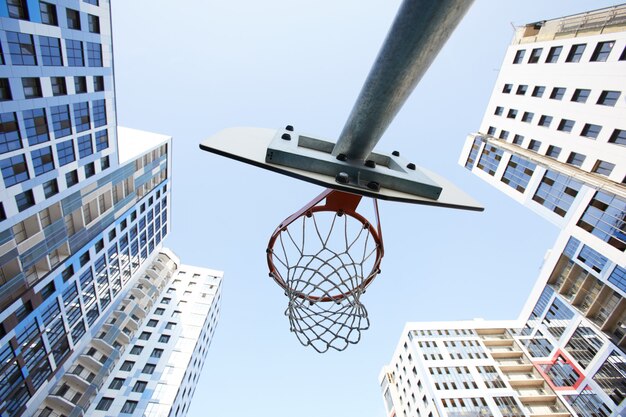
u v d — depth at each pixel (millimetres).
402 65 2066
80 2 21156
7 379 20797
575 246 27984
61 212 22688
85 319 27688
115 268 31734
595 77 23438
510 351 39875
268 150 2496
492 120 34281
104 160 26328
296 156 2533
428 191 2723
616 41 22281
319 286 4738
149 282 40094
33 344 22297
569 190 25828
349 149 2754
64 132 21703
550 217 27516
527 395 35531
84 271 26797
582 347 30594
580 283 30781
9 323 20109
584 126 24094
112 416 27531
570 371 32312
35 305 21922
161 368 32406
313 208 4031
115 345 33219
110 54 24516
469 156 37406
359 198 3947
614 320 27719
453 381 36438
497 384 35562
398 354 47906
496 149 33281
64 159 22016
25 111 18766
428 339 43438
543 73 27969
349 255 4711
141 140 35906
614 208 22703
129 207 32750
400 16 1897
